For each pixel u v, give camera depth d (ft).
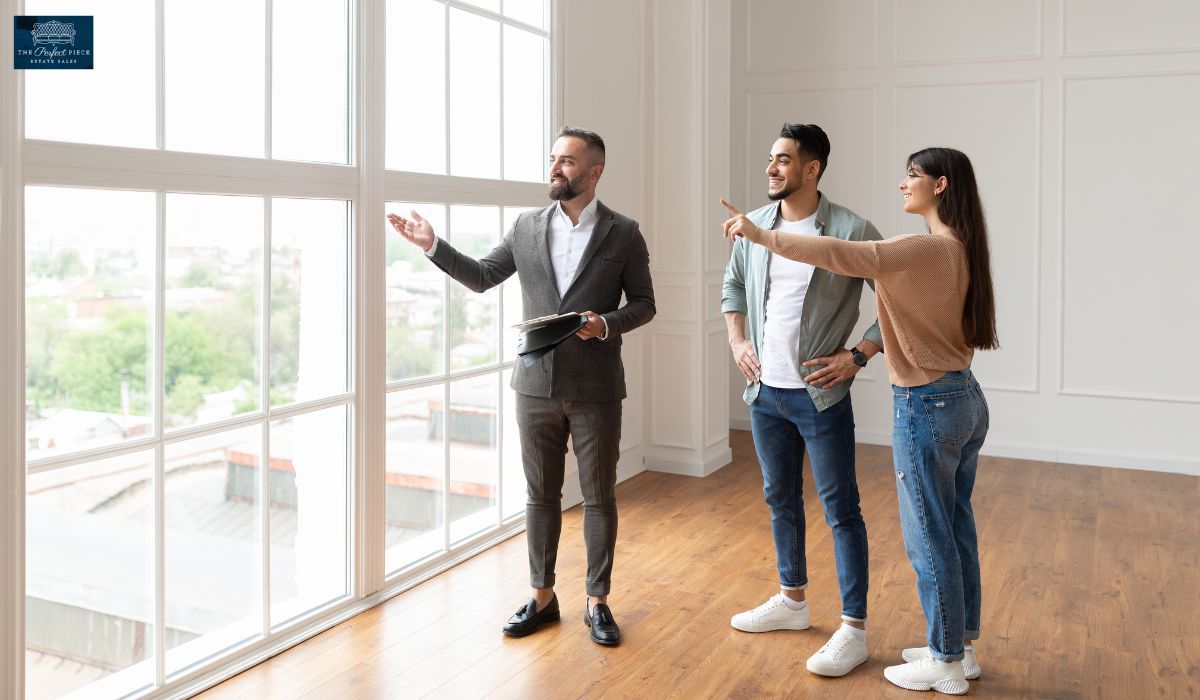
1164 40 17.98
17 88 7.08
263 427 9.66
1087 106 18.58
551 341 9.22
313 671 9.37
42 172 7.30
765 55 21.22
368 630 10.43
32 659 7.58
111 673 8.20
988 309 8.57
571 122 15.28
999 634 10.47
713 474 17.95
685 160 17.48
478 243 13.14
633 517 15.07
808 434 9.67
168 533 8.66
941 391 8.58
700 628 10.59
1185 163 17.98
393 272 11.50
